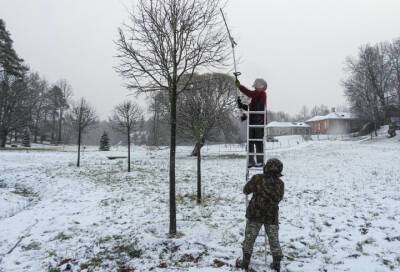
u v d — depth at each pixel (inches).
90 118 1019.3
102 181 668.7
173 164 311.4
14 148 1717.5
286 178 704.4
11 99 1795.0
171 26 297.7
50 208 443.5
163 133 1865.2
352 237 295.6
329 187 575.8
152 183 638.5
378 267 225.3
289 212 393.7
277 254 216.7
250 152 280.5
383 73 2551.7
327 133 3307.1
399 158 1026.7
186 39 301.1
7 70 1914.4
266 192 217.0
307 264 234.2
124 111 848.9
